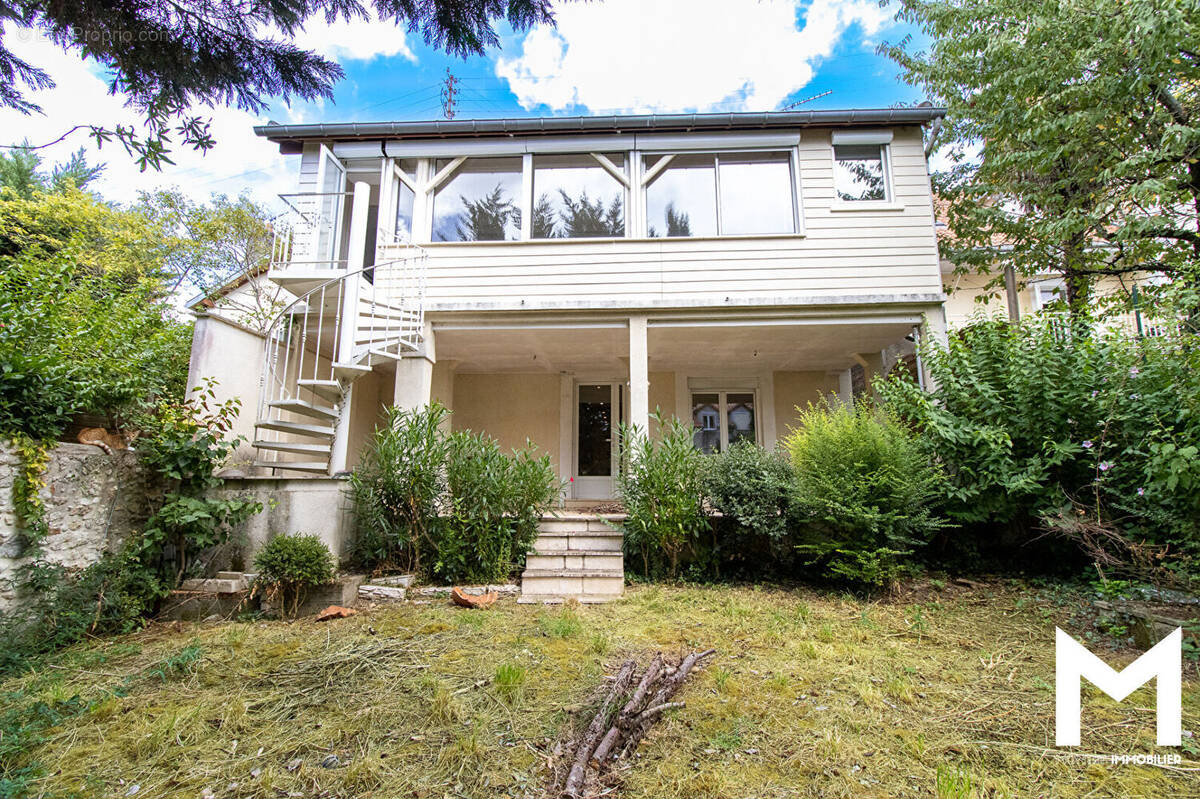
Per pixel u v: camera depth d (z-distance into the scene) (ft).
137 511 16.33
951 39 25.45
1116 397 16.61
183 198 40.96
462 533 18.84
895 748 8.48
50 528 13.62
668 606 16.31
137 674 11.34
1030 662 12.00
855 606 16.40
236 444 17.61
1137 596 14.92
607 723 8.65
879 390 21.25
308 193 23.02
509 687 10.35
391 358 22.24
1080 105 21.33
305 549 15.84
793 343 27.66
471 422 33.65
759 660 12.12
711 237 24.79
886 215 24.62
